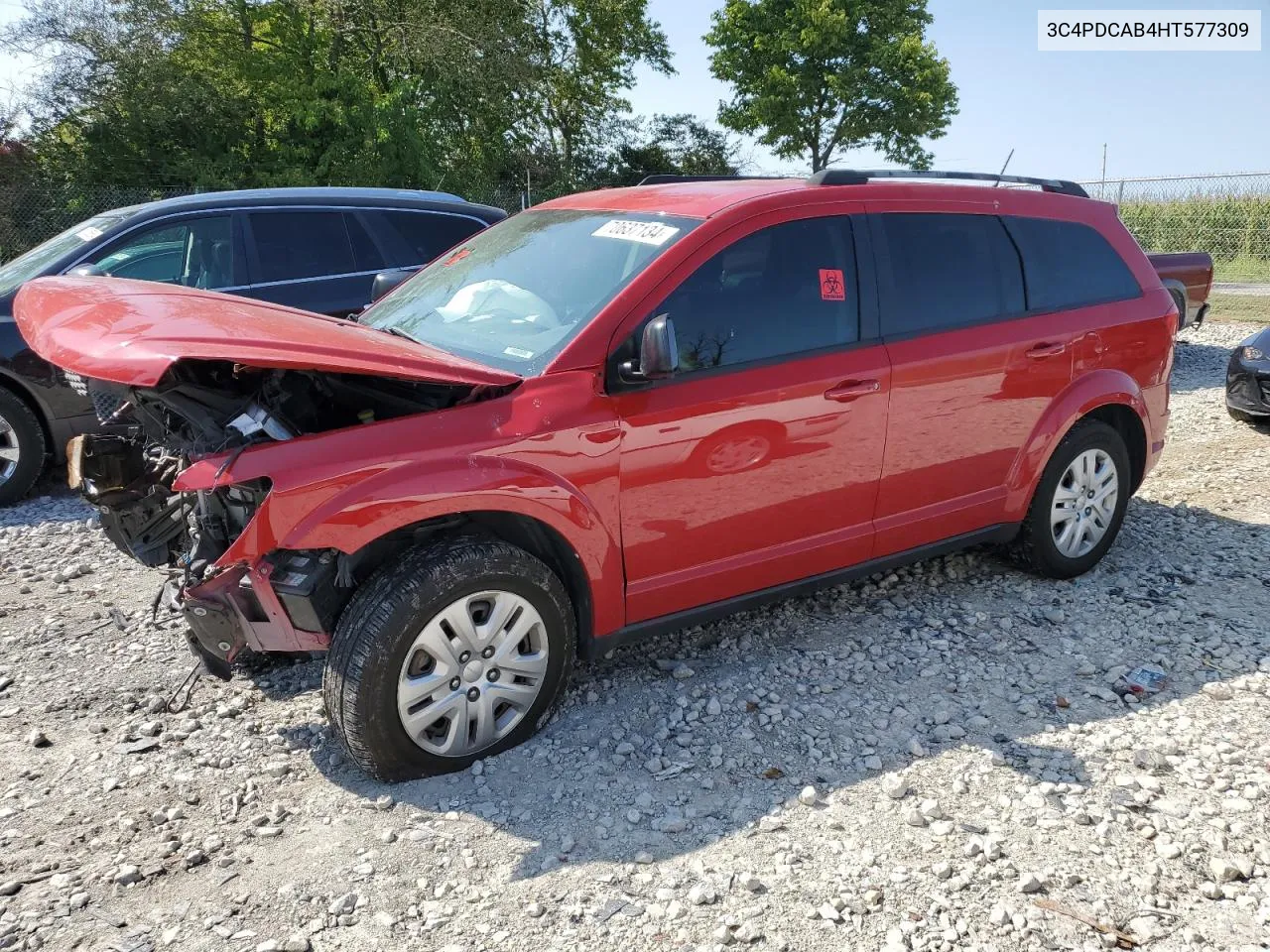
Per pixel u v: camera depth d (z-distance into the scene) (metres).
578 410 3.35
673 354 3.26
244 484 3.07
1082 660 4.10
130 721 3.68
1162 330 5.05
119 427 3.85
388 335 3.76
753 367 3.71
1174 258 10.46
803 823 3.06
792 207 3.91
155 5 22.91
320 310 7.10
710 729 3.61
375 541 3.20
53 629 4.50
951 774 3.31
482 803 3.16
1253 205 21.75
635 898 2.74
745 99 37.00
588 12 36.25
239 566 3.16
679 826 3.04
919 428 4.18
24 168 19.81
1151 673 3.99
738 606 3.96
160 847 2.95
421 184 24.80
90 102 21.83
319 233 7.24
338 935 2.60
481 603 3.29
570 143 38.72
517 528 3.43
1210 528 5.72
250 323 3.27
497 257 4.29
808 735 3.57
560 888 2.78
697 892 2.74
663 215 3.89
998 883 2.79
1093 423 4.83
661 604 3.71
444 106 28.59
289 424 3.16
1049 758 3.40
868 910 2.68
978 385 4.32
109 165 21.70
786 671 4.05
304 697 3.85
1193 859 2.88
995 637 4.36
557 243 4.10
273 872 2.84
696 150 41.72
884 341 4.06
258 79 23.59
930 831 3.02
